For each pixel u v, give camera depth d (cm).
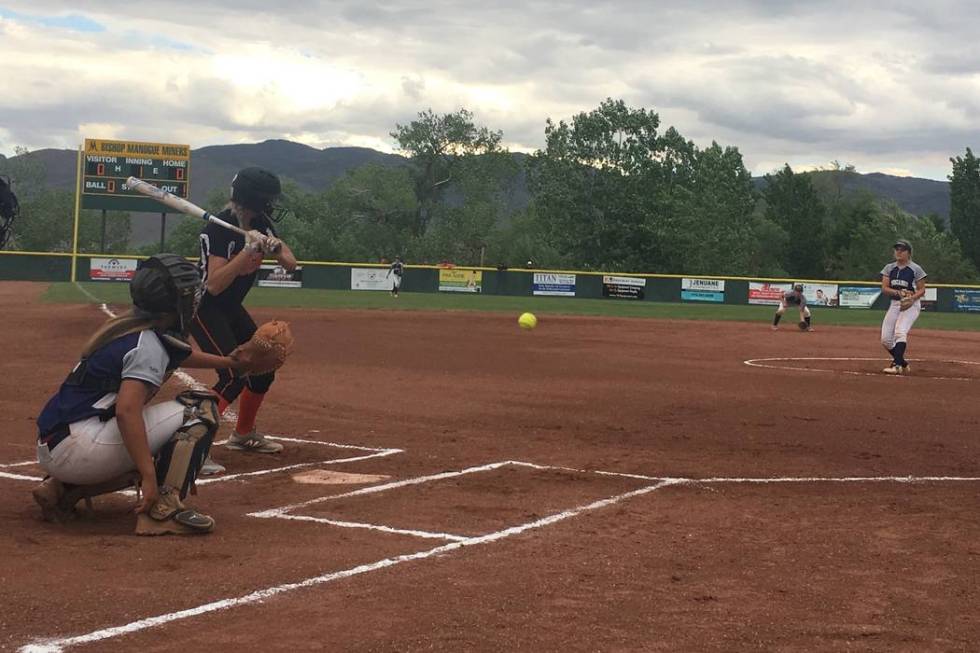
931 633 387
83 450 503
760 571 472
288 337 600
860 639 378
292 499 612
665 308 3941
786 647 367
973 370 1641
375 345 1845
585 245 7506
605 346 1997
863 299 4578
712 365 1623
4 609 381
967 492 681
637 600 418
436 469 719
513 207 9769
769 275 7819
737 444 860
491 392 1177
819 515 601
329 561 465
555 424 946
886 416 1050
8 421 881
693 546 517
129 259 4709
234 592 412
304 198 7950
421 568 458
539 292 4756
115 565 449
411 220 8369
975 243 8125
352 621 379
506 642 361
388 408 1027
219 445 789
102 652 340
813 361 1748
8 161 8131
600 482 684
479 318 2877
